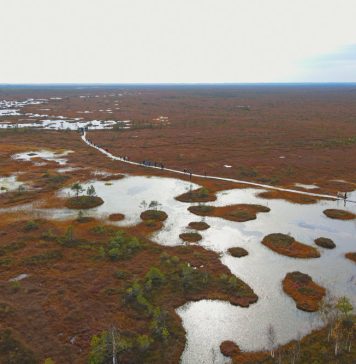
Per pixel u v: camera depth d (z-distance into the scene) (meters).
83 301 34.59
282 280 40.34
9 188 69.06
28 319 31.30
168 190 71.62
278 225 55.41
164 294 36.72
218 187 73.38
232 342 30.58
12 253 43.59
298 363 28.02
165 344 29.72
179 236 50.88
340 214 59.09
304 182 77.00
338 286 39.19
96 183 75.19
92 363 26.67
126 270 40.75
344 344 29.62
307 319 33.59
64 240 46.94
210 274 40.78
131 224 54.44
